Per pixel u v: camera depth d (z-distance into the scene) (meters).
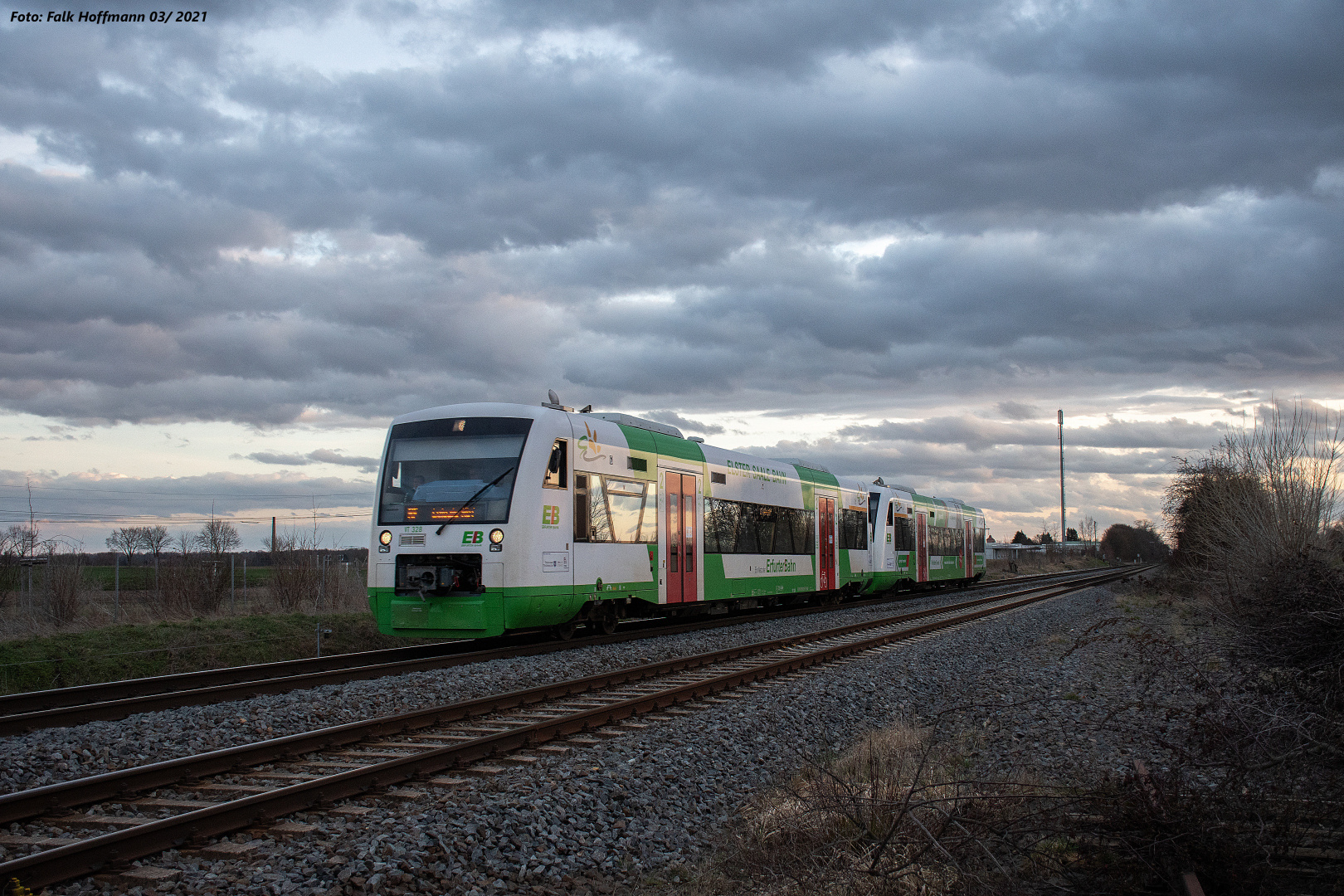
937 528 38.41
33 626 16.64
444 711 9.48
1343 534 14.96
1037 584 45.75
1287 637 9.59
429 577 14.64
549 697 10.97
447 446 15.43
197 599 19.84
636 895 5.55
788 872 5.64
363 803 6.68
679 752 8.27
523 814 6.27
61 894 4.98
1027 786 6.38
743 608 25.48
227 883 5.17
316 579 21.58
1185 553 28.62
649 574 17.92
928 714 10.98
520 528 14.62
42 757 7.63
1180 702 9.78
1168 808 5.29
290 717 9.48
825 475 27.55
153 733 8.54
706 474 20.50
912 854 5.53
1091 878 5.27
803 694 11.28
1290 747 6.36
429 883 5.29
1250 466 16.08
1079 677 13.09
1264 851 5.16
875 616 23.70
